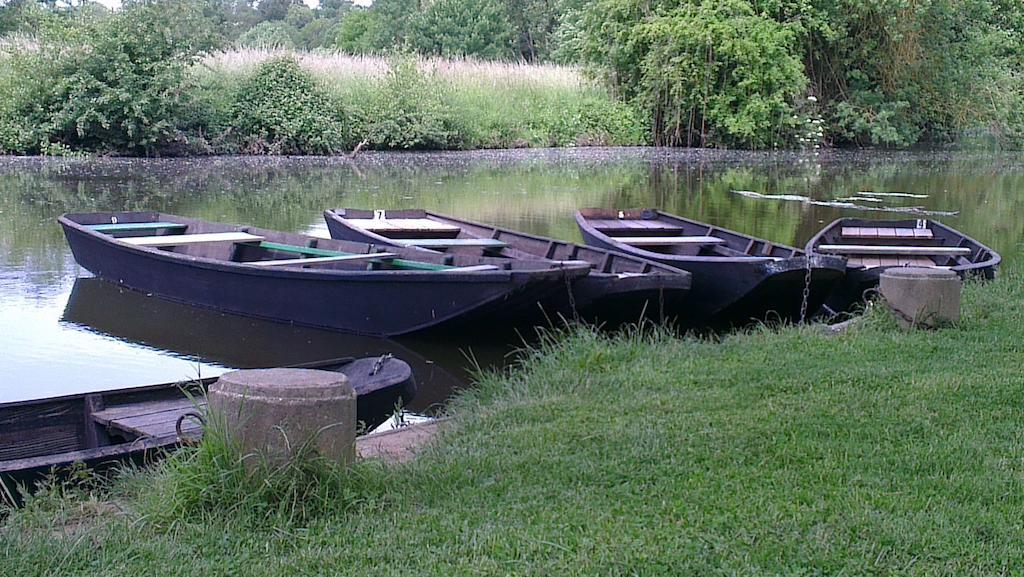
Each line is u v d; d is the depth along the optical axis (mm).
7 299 10602
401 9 56469
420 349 8914
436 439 5395
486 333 8805
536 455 4980
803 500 4332
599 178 23828
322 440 4238
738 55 32156
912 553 3846
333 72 31812
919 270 7891
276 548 3912
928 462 4777
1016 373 6383
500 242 10617
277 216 16391
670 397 5992
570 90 35219
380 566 3742
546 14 56531
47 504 4441
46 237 14109
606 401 5988
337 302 9156
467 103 32906
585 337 7441
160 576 3678
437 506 4371
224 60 30469
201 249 11539
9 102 26938
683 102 33219
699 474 4668
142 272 10734
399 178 23328
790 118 33000
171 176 22922
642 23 33406
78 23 27391
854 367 6570
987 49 36250
